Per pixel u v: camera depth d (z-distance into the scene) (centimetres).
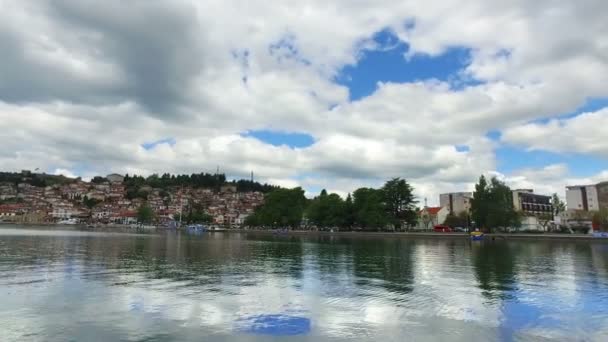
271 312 2072
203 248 6725
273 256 5291
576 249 7150
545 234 12044
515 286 2978
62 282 2834
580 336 1750
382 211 14238
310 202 19688
